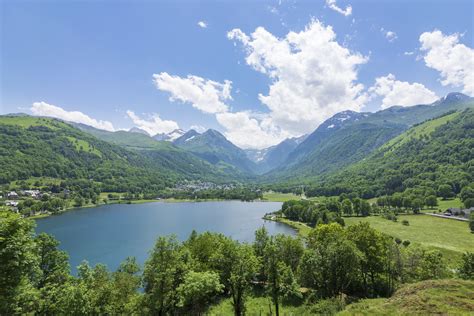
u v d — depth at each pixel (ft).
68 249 387.34
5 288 82.94
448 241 362.53
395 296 126.00
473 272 183.52
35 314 110.01
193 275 133.08
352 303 145.69
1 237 79.15
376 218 559.38
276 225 583.17
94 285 145.28
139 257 353.72
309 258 183.01
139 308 132.26
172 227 552.82
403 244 340.80
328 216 525.75
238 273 144.05
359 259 172.04
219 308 165.68
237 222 618.85
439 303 105.29
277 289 160.97
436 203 599.57
